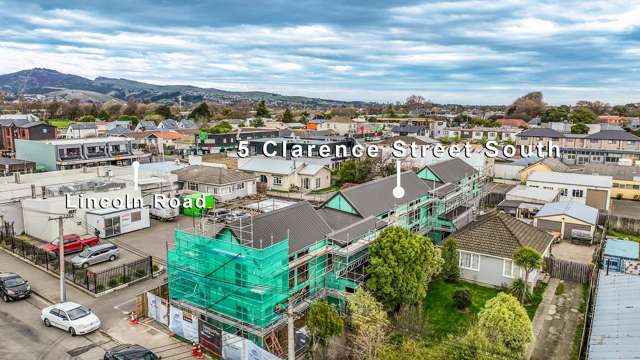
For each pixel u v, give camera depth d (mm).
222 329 25828
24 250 38031
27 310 29344
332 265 30516
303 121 164625
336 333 23016
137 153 80125
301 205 32125
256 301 24625
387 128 132250
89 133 114062
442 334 27594
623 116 176500
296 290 27766
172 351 25078
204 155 89875
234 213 48344
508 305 23188
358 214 35250
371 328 22750
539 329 28188
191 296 27688
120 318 28516
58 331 26781
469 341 20812
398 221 38531
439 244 38719
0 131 90812
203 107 171625
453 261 34531
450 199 46312
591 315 27812
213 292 26547
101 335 26516
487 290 33438
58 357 24094
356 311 24594
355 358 22938
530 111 182250
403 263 27688
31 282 33438
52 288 32500
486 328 22859
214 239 26531
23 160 69562
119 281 32750
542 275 35719
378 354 20859
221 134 102562
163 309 27703
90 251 36625
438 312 30297
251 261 24578
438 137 117688
